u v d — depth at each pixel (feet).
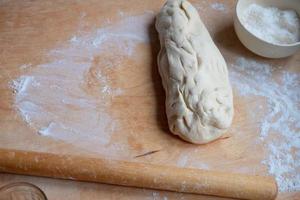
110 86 2.39
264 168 2.17
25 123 2.23
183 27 2.38
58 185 2.07
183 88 2.19
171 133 2.24
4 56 2.46
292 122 2.34
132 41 2.58
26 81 2.38
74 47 2.52
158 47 2.57
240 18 2.55
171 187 2.01
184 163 2.16
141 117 2.29
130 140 2.21
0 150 2.03
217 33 2.65
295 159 2.21
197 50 2.30
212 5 2.77
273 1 2.64
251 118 2.33
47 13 2.65
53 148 2.16
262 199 2.00
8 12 2.64
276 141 2.27
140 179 1.99
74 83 2.39
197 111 2.13
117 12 2.70
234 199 2.08
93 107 2.31
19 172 2.04
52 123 2.24
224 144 2.23
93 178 2.01
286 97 2.42
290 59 2.58
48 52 2.49
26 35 2.55
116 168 2.00
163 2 2.78
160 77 2.43
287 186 2.12
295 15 2.60
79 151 2.16
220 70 2.30
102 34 2.59
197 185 1.99
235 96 2.40
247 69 2.52
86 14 2.67
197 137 2.15
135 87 2.39
